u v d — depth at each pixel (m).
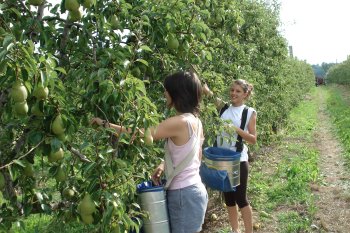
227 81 5.37
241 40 7.00
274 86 9.79
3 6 2.23
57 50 2.67
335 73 52.91
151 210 2.67
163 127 2.69
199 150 2.92
